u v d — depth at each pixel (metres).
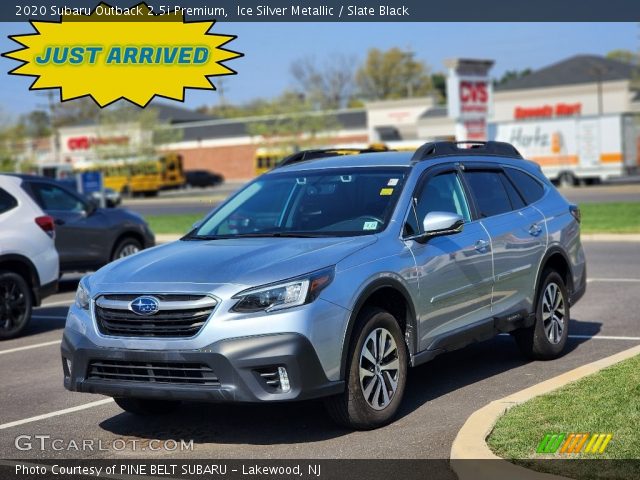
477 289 7.52
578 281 9.12
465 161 8.05
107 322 6.24
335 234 6.91
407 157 7.61
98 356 6.18
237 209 7.59
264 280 5.98
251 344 5.84
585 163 47.66
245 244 6.76
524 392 6.70
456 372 8.27
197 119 107.44
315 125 73.00
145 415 7.18
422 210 7.24
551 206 8.87
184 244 7.12
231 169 89.44
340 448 6.04
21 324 11.35
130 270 6.48
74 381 6.39
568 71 74.50
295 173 7.76
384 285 6.47
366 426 6.38
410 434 6.29
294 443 6.23
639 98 71.31
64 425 7.04
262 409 7.23
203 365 5.92
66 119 120.56
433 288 6.99
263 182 7.82
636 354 7.86
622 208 27.75
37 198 15.18
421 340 6.89
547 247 8.48
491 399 7.21
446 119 75.44
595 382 6.84
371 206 7.10
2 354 10.28
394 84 121.44
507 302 7.98
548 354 8.53
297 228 7.11
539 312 8.40
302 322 5.90
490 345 9.49
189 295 6.00
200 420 6.99
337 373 6.09
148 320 6.06
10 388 8.48
